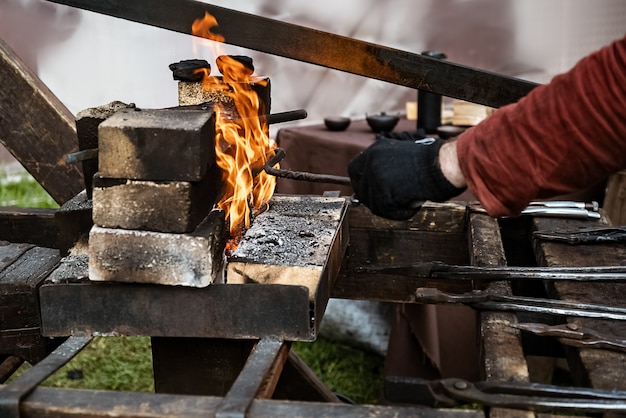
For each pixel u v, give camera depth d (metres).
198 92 1.82
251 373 1.28
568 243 1.89
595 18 4.06
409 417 1.13
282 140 3.35
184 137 1.35
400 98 4.42
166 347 1.65
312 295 1.46
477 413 1.13
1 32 4.27
